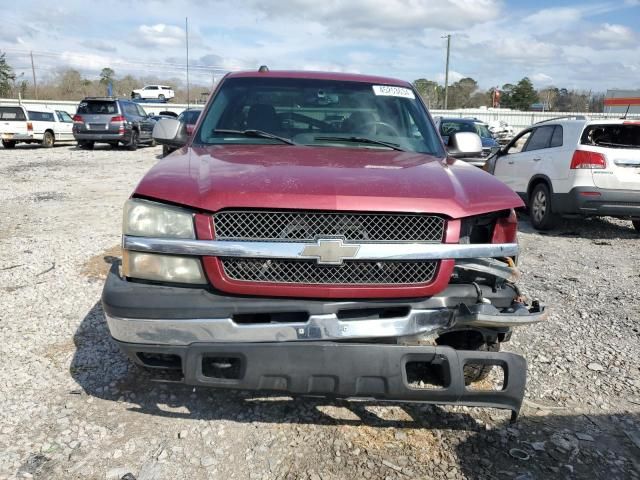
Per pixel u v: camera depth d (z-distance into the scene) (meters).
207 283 2.65
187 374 2.59
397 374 2.58
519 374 2.70
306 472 2.66
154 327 2.60
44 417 3.05
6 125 21.67
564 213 8.40
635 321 4.75
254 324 2.60
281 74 4.32
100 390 3.34
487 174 3.32
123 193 11.07
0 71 58.31
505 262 2.96
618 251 7.57
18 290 5.09
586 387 3.58
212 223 2.61
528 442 2.96
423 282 2.69
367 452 2.83
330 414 3.15
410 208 2.65
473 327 2.97
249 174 2.80
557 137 8.71
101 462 2.69
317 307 2.61
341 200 2.60
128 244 2.67
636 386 3.61
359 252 2.59
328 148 3.60
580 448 2.92
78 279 5.42
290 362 2.56
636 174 7.93
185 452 2.79
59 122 23.56
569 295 5.44
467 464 2.76
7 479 2.55
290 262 2.61
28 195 10.62
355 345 2.58
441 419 3.15
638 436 3.06
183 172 2.89
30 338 4.05
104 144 25.58
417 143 3.90
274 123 3.87
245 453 2.79
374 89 4.25
